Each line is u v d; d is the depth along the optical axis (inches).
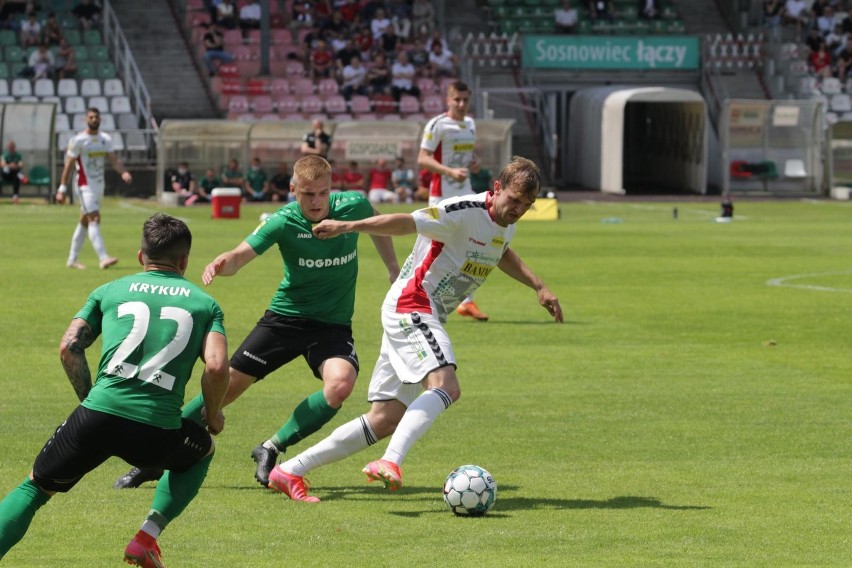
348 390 741.9
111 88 4082.2
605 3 4694.9
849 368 1182.9
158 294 567.2
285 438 747.4
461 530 654.5
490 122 3794.3
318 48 4288.9
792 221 3211.1
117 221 2962.6
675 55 4586.6
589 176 4394.7
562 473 789.2
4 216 3100.4
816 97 4608.8
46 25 4094.5
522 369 1173.7
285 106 4180.6
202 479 576.7
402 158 3737.7
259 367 768.3
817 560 603.2
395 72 4313.5
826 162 4254.4
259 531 651.5
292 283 761.6
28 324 1403.8
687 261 2214.6
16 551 611.8
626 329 1425.9
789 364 1205.1
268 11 4173.2
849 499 726.5
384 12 4507.9
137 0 4471.0
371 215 770.8
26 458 810.2
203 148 3757.4
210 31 4274.1
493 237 706.8
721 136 4229.8
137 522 666.8
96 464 561.3
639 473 790.5
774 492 743.1
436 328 708.7
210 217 3132.4
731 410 993.5
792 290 1803.6
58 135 3870.6
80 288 1718.8
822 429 925.8
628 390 1074.1
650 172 4690.0
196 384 1086.4
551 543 629.9
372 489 749.9
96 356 1230.3
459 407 1001.5
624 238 2684.5
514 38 4525.1
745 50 4690.0
